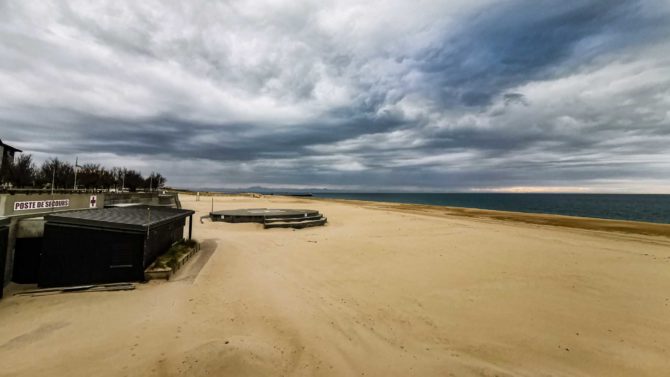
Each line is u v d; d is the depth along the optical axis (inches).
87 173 2004.2
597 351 264.5
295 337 276.2
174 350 241.1
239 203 2144.4
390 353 257.6
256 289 395.2
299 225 981.8
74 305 330.0
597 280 451.5
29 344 249.0
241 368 220.1
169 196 1288.1
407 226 1029.8
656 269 512.7
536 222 1248.8
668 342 278.8
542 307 354.6
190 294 368.8
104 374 211.0
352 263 536.7
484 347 269.1
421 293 395.2
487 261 554.9
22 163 1488.7
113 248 404.5
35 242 400.8
